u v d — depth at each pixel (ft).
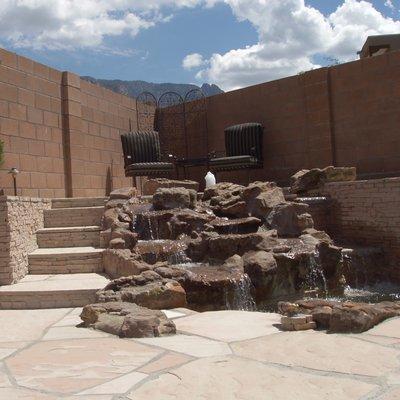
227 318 19.07
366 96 44.04
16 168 37.11
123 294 21.44
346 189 38.75
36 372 13.33
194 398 11.14
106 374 12.89
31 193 38.58
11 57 37.17
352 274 33.63
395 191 35.35
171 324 16.93
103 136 48.08
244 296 26.55
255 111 51.90
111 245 29.66
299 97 48.42
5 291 24.56
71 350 15.29
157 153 49.08
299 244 31.35
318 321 16.89
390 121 42.63
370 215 37.04
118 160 50.60
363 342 14.66
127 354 14.52
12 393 11.82
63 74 42.70
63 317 21.61
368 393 11.02
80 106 44.39
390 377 11.92
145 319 16.78
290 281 29.45
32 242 31.48
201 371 12.78
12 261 26.61
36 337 17.71
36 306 24.48
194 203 37.47
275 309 27.37
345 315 16.03
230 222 34.06
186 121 57.21
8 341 17.22
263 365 13.11
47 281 27.02
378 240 36.52
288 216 34.47
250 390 11.48
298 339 15.33
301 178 42.16
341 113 45.70
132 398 11.23
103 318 18.45
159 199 36.37
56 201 37.14
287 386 11.62
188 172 57.16
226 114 54.24
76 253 29.71
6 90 36.58
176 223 33.88
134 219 34.63
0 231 26.35
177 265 29.58
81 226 34.91
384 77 42.93
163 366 13.30
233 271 27.37
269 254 28.91
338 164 46.01
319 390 11.32
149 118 56.49
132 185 52.54
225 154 54.08
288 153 49.42
